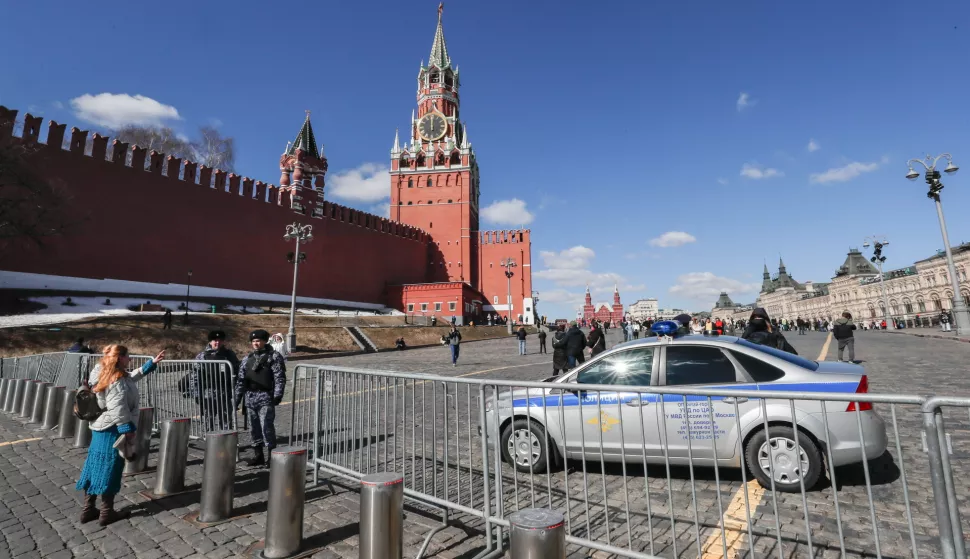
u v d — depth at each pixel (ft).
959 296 78.48
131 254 117.29
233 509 16.48
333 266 182.29
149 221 122.01
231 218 144.36
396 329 128.16
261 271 152.25
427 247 244.42
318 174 193.16
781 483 15.43
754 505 14.90
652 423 16.75
